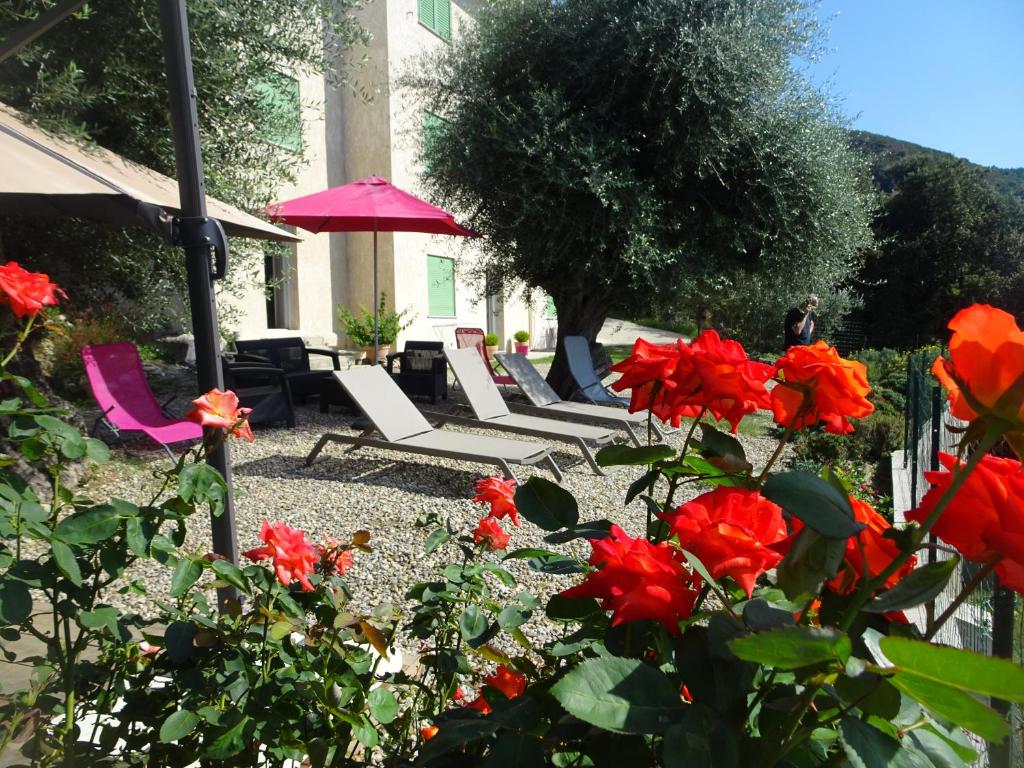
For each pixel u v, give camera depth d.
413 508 4.20
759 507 0.75
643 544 0.72
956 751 0.65
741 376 0.83
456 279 14.63
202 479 1.15
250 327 10.27
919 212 21.78
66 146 4.34
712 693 0.66
